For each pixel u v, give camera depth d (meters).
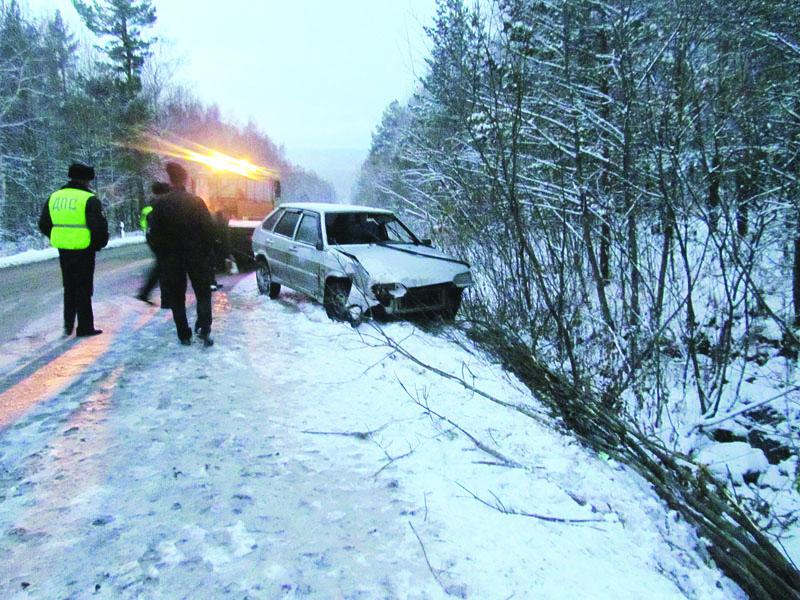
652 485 3.13
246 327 5.90
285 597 1.84
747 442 4.73
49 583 1.86
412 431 3.34
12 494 2.41
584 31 6.65
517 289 5.88
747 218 5.47
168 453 2.88
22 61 24.56
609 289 6.00
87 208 4.96
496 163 5.46
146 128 29.67
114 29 30.52
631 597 1.97
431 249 7.12
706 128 5.50
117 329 5.58
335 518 2.35
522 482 2.77
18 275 10.16
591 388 4.50
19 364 4.34
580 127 6.06
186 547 2.09
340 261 6.18
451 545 2.19
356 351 5.07
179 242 4.80
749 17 5.53
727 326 4.98
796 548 3.27
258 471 2.74
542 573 2.05
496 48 5.48
